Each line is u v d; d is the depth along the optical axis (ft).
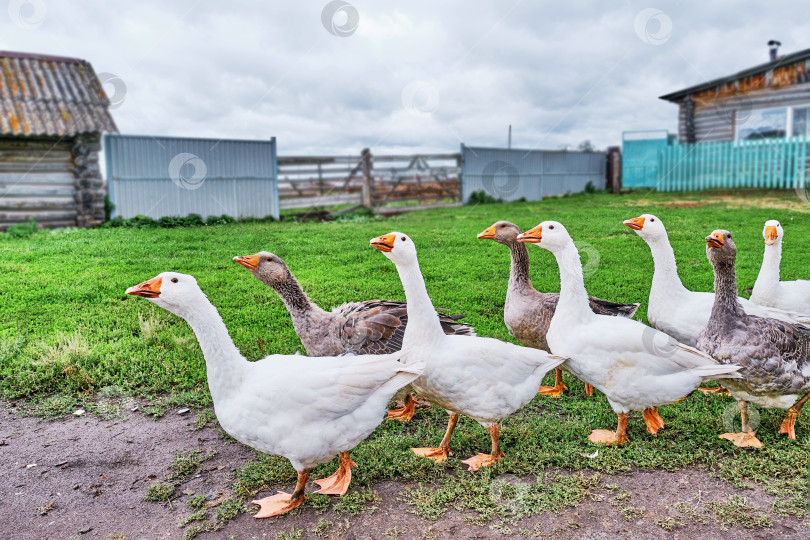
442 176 66.85
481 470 11.53
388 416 14.42
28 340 18.72
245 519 10.44
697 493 10.65
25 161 43.21
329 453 10.59
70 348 17.24
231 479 11.70
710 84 62.59
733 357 12.13
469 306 22.21
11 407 14.88
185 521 10.27
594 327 12.64
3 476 11.78
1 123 41.04
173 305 10.51
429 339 12.03
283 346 18.17
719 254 12.22
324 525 9.98
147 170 49.55
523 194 72.33
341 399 10.43
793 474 11.07
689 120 65.87
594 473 11.44
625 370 12.05
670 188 68.95
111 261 31.01
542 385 15.90
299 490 10.73
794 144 57.26
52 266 29.55
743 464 11.43
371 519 10.22
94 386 15.94
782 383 11.95
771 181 59.72
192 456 12.46
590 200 62.18
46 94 44.96
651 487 10.92
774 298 15.62
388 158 62.49
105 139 47.39
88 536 9.96
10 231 40.60
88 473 11.92
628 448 12.17
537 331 15.48
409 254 11.92
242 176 54.44
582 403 14.61
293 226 47.03
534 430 13.12
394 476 11.60
